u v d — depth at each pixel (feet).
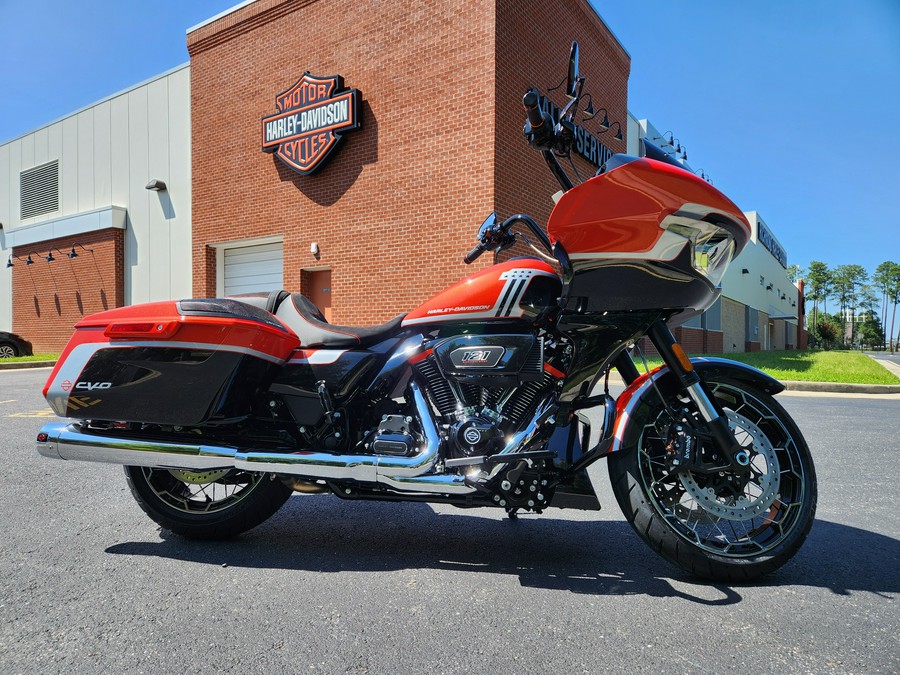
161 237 48.49
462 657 5.65
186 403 8.22
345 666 5.51
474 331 7.98
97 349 8.51
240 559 8.29
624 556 8.34
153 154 48.80
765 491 7.43
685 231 7.29
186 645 5.90
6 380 34.06
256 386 8.41
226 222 43.73
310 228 39.14
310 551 8.62
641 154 7.75
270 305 9.30
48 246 57.00
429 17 34.06
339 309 37.83
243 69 42.60
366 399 8.50
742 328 99.04
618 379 25.84
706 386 7.94
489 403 7.87
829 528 9.42
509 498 7.45
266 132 40.52
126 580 7.54
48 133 57.47
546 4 37.24
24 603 6.86
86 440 8.45
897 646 5.82
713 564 7.20
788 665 5.48
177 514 9.13
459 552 8.54
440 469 7.66
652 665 5.49
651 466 7.91
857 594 7.01
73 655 5.72
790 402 26.08
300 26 39.47
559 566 7.98
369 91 36.40
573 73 7.39
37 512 10.35
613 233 7.36
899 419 20.66
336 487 8.10
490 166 32.01
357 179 36.96
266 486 9.05
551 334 7.89
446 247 33.60
